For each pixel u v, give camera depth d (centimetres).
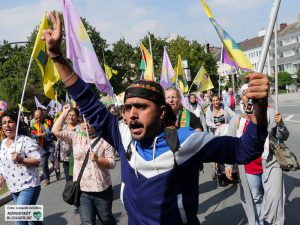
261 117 207
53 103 2123
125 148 246
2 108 1244
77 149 497
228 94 1609
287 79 8525
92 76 452
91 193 484
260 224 523
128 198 241
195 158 229
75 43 446
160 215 230
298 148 1214
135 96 231
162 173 230
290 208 646
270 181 495
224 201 731
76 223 693
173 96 554
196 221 238
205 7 322
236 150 222
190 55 5288
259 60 217
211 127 927
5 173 517
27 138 521
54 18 250
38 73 4003
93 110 263
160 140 232
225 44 325
